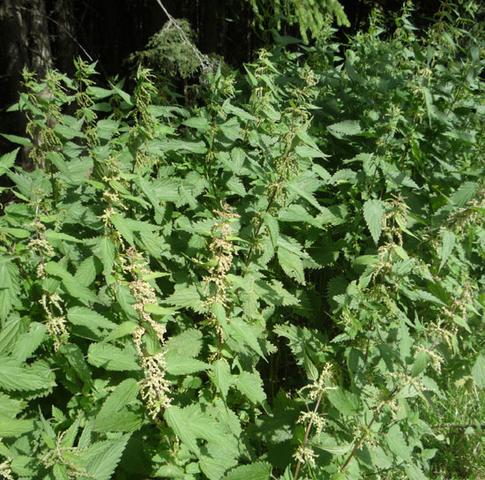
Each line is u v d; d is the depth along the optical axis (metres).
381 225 2.92
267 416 2.99
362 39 4.80
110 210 2.20
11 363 1.97
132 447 2.30
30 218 2.33
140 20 11.95
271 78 3.44
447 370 3.26
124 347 2.35
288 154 2.77
